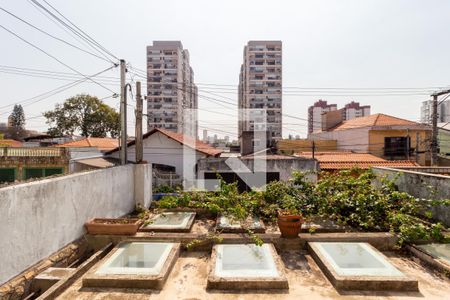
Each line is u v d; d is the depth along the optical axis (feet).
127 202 22.91
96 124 103.04
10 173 52.80
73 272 12.63
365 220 18.12
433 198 19.53
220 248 15.40
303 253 15.80
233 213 19.86
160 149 57.72
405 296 11.14
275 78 168.76
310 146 81.87
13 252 11.28
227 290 11.69
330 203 19.92
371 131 65.31
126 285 11.88
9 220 11.12
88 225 16.79
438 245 15.43
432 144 45.19
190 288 11.93
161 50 160.45
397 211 18.33
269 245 15.87
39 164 53.62
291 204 20.31
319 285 12.13
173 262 14.08
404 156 64.64
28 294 11.62
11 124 156.25
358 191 19.94
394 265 13.19
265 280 11.78
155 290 11.74
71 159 55.21
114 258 14.14
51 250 13.67
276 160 36.14
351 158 48.91
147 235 16.78
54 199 13.98
